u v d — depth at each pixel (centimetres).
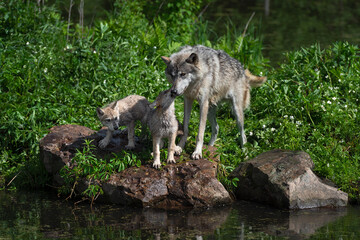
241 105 1216
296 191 998
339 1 3797
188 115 1117
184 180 1010
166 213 964
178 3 1977
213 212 972
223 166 1082
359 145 1199
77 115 1312
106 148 1095
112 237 835
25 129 1244
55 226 892
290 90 1420
